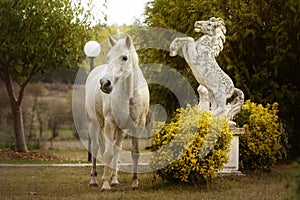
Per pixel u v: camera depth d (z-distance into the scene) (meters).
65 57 19.00
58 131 27.20
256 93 16.11
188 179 10.29
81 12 18.81
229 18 16.59
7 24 17.69
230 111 12.09
